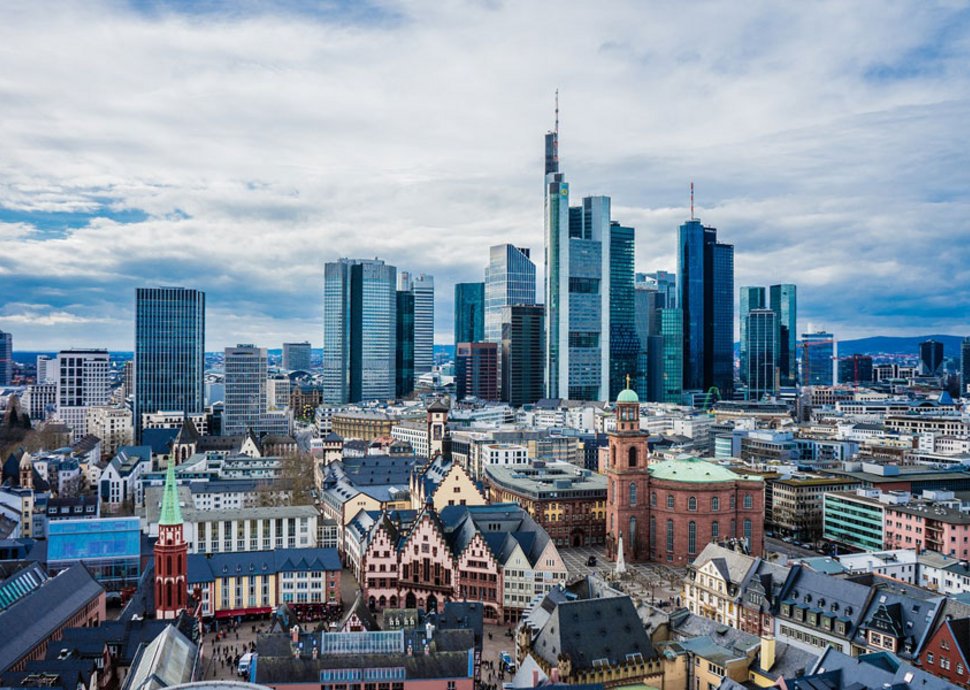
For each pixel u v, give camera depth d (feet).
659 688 554.87
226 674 642.63
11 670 549.54
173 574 651.25
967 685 538.47
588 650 543.80
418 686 546.26
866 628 607.78
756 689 488.85
